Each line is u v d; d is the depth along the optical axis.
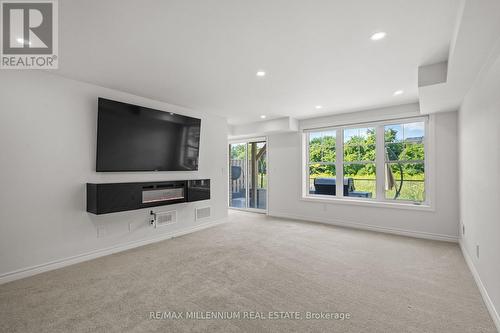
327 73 2.82
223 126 5.19
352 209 4.74
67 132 2.94
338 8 1.66
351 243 3.71
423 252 3.29
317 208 5.21
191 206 4.46
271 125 5.41
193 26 1.89
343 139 4.99
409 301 2.10
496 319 1.77
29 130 2.65
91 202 3.03
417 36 2.01
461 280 2.48
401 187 4.32
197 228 4.55
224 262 2.98
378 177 4.53
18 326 1.78
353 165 4.87
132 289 2.32
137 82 3.12
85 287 2.36
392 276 2.58
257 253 3.29
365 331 1.72
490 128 1.99
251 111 4.69
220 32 1.98
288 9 1.67
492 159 1.95
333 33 1.99
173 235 4.12
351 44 2.16
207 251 3.38
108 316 1.90
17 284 2.43
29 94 2.66
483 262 2.21
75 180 3.00
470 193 2.78
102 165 3.16
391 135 4.43
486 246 2.11
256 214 6.13
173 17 1.77
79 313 1.94
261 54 2.36
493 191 1.93
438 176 3.86
